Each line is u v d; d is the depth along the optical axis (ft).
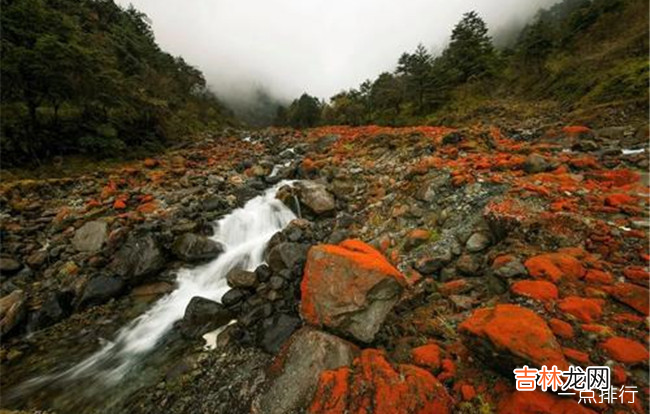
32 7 51.44
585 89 84.64
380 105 160.35
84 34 82.12
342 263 15.02
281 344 17.21
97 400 16.02
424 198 28.30
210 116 175.11
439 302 16.84
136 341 20.67
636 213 18.69
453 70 135.23
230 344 18.30
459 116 104.37
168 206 38.52
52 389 16.98
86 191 43.09
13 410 15.81
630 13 118.21
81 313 23.70
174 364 17.84
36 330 22.06
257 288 22.75
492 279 16.29
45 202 39.75
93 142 58.85
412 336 14.83
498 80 136.77
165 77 143.33
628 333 11.47
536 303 13.21
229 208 38.81
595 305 12.51
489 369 11.64
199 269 28.63
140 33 168.86
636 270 14.07
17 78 48.44
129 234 30.50
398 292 14.88
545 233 17.97
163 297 25.46
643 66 71.87
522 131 54.44
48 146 54.13
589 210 19.80
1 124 46.68
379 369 11.70
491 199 23.63
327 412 10.72
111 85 66.74
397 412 10.19
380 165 43.96
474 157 36.04
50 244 30.63
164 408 14.67
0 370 18.65
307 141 83.87
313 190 36.63
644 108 55.31
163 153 75.20
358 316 13.98
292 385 12.45
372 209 31.94
